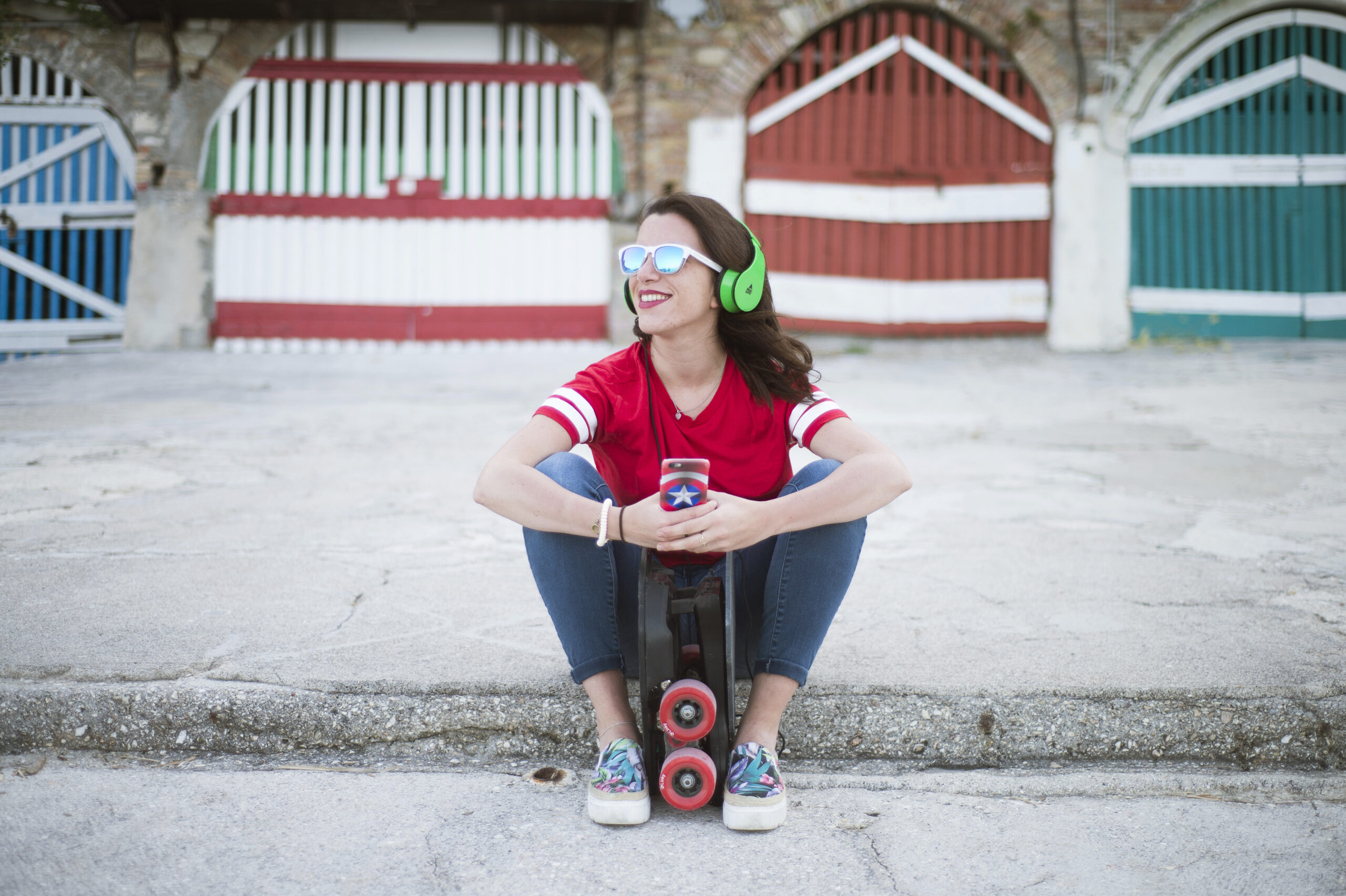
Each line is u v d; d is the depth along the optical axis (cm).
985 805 182
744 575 196
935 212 977
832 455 188
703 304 183
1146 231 971
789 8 953
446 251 976
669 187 972
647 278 181
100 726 201
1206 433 523
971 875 158
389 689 204
